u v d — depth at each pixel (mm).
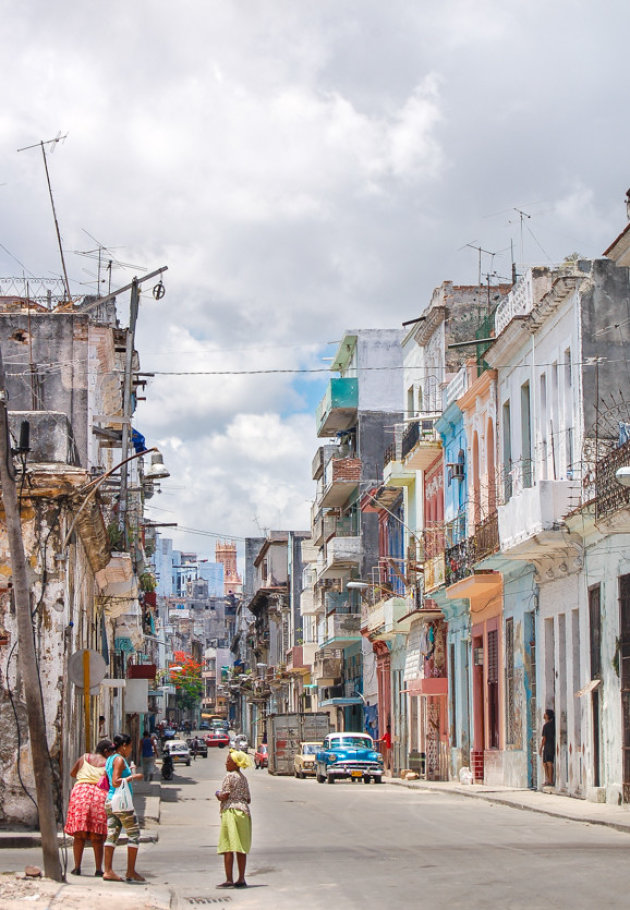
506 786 32031
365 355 60688
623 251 22641
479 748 35906
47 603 20594
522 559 29016
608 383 26703
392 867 15211
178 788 39344
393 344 60750
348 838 19234
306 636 80312
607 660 24531
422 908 11859
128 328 31812
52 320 31062
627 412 26609
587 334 26812
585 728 25844
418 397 48562
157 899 12570
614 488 22547
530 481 30625
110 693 38812
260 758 71000
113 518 31812
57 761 20266
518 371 31750
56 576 20672
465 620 37906
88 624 26734
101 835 14984
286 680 91062
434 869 14797
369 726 57594
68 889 12648
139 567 44750
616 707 24031
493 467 34312
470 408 36906
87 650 18438
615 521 22359
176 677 149250
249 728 127000
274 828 21500
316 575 71000
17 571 13828
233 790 14281
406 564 45688
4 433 14062
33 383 30688
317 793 33844
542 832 19453
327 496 63625
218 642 187875
